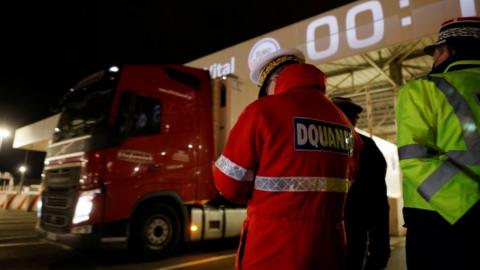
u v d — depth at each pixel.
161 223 5.49
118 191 4.95
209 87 6.42
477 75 1.52
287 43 9.49
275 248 1.35
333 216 1.47
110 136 5.00
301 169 1.44
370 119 11.13
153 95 5.57
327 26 8.80
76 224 4.72
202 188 5.92
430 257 1.44
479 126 1.40
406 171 1.49
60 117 5.98
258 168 1.49
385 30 7.90
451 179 1.36
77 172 4.95
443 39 1.70
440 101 1.49
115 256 5.59
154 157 5.39
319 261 1.36
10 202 17.11
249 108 1.52
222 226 6.34
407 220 1.58
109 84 5.30
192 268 4.86
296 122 1.49
